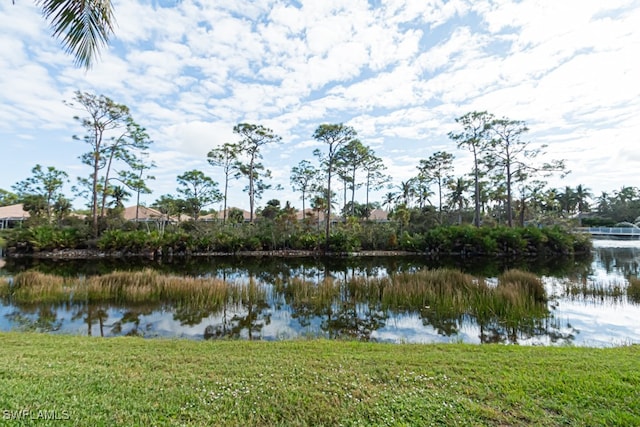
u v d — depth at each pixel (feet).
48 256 68.49
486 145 101.24
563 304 29.25
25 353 13.84
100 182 96.12
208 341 17.38
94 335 20.98
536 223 101.45
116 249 72.64
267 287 35.09
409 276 35.29
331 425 8.55
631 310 27.40
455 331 22.39
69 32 12.36
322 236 84.43
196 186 122.11
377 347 15.98
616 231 140.67
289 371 11.99
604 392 10.14
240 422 8.59
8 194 144.77
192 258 72.18
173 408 9.12
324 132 92.02
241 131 105.60
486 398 9.89
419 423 8.60
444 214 129.49
